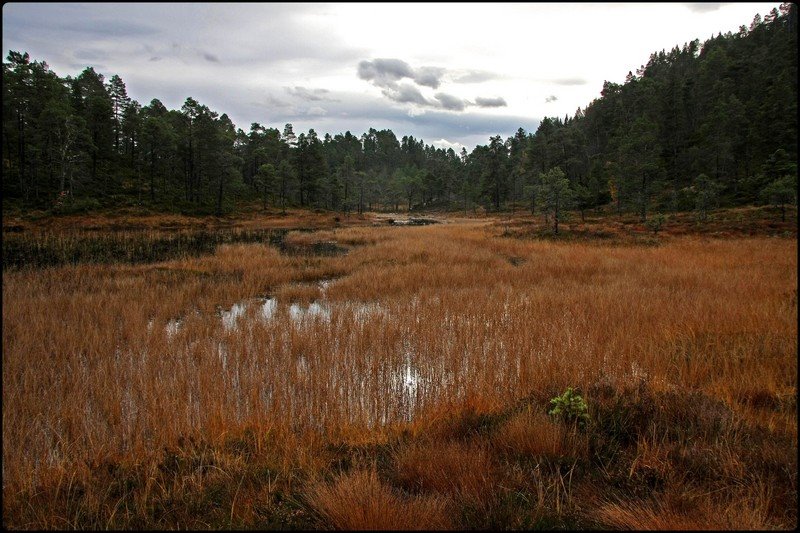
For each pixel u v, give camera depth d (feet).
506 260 63.93
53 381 20.15
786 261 51.11
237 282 47.14
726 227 97.09
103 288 40.45
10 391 18.37
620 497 11.11
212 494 12.00
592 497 11.07
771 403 16.57
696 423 15.01
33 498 12.13
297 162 235.20
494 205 261.85
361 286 43.98
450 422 16.29
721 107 178.81
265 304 40.29
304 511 10.92
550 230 105.81
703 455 12.64
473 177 333.83
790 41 213.05
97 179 182.80
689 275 43.52
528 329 26.45
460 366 22.71
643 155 157.58
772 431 14.20
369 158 508.94
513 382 20.20
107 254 71.31
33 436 15.37
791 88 179.01
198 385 19.71
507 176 262.47
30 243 81.66
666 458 12.47
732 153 176.14
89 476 13.08
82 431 15.75
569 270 50.75
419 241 82.53
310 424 16.84
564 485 11.41
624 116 252.42
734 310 28.07
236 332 28.48
